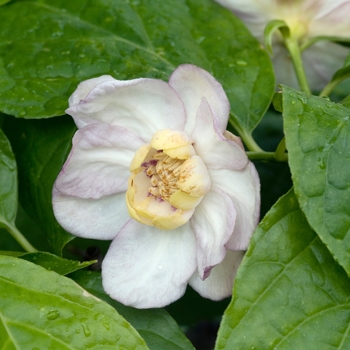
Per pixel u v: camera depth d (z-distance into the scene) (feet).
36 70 1.38
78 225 1.28
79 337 1.16
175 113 1.26
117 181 1.28
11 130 1.39
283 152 1.33
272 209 1.18
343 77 1.41
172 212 1.25
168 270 1.25
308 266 1.17
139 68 1.39
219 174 1.23
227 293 1.25
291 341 1.15
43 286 1.18
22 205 1.37
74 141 1.24
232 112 1.38
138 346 1.15
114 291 1.24
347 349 1.15
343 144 1.16
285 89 1.17
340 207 1.14
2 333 1.16
